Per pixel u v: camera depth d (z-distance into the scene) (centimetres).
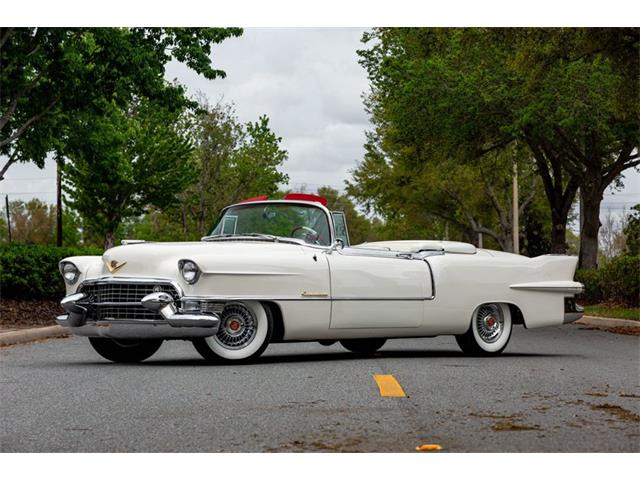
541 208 5300
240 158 4475
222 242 1004
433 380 825
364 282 1012
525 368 936
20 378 848
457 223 5112
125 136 3478
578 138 2925
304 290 969
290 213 1042
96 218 3703
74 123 2247
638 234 2792
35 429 593
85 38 2130
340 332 1005
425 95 2766
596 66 2505
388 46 3144
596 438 556
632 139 2806
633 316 1931
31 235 7650
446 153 3080
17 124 2150
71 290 975
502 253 1152
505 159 3428
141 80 2053
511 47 2144
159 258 928
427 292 1058
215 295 920
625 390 769
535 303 1138
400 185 4672
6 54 1928
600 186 2972
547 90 2534
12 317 1688
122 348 1022
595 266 3006
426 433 571
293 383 796
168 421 616
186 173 3775
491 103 2700
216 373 868
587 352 1190
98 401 703
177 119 3994
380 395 727
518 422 609
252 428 590
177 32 2050
